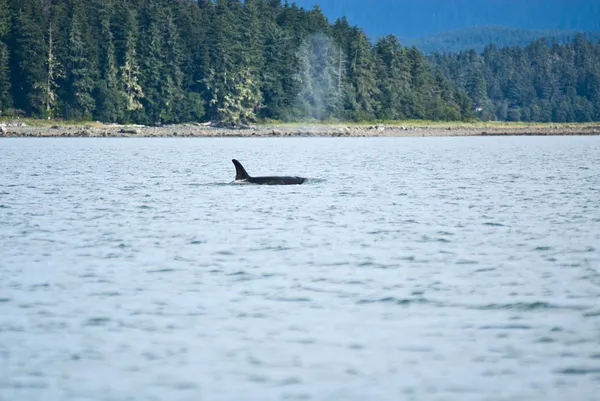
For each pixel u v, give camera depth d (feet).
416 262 271.08
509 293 227.20
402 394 156.46
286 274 252.83
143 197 463.42
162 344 184.85
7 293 228.43
